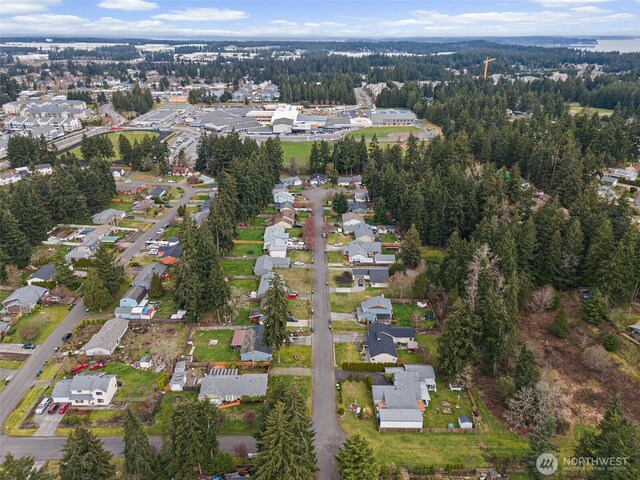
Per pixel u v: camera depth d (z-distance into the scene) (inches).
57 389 2701.8
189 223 3882.9
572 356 3085.6
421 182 5027.1
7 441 2449.6
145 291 3779.5
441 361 2918.3
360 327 3430.1
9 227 4001.0
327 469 2301.9
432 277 3818.9
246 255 4488.2
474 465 2338.8
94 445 2060.8
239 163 5492.1
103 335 3166.8
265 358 3006.9
